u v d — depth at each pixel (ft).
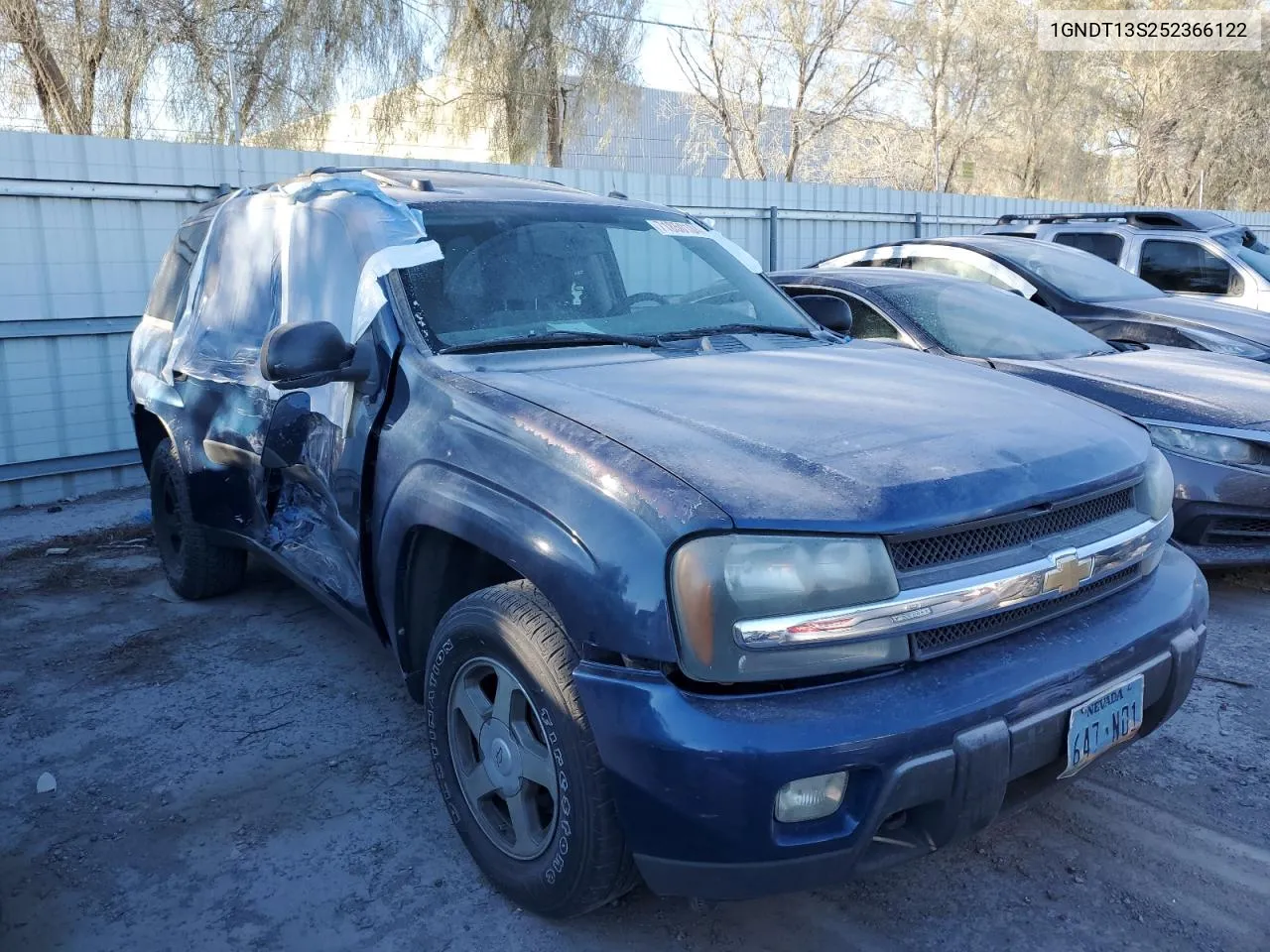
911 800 6.84
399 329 10.00
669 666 6.96
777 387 9.11
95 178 24.64
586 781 7.34
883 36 97.71
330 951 8.23
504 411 8.46
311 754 11.50
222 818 10.20
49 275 24.25
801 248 42.70
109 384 25.55
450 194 11.89
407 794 10.60
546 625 7.70
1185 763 11.02
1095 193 112.37
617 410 8.25
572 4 62.13
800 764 6.54
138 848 9.71
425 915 8.65
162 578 18.10
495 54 61.41
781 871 6.79
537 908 8.29
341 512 10.60
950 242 25.45
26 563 19.17
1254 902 8.68
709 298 12.25
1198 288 30.99
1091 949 8.14
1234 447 14.76
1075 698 7.50
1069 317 22.97
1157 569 9.09
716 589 6.70
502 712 8.31
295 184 12.71
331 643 14.84
